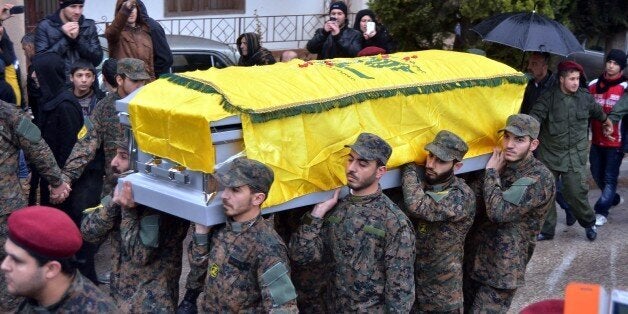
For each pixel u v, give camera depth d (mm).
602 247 7297
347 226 4180
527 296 6242
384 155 4113
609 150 7637
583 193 7082
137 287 4336
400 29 8656
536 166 4887
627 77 7676
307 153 4074
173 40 8516
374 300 4180
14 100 6285
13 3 8383
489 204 4738
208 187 3850
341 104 4191
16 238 2855
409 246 4117
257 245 3828
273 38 12758
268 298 3764
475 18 7941
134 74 5270
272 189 3939
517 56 7961
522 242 4965
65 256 2896
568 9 8859
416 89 4559
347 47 7797
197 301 4086
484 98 4945
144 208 4305
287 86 4133
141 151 4215
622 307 2246
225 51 8648
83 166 5375
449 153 4469
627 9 9609
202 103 3832
